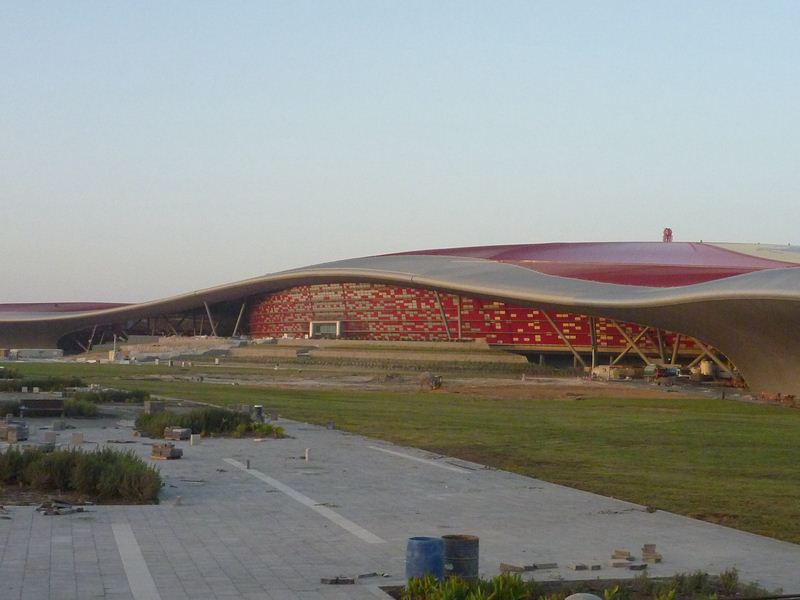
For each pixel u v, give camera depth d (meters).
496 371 92.56
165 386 63.50
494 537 16.33
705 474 24.98
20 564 13.35
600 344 97.31
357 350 108.06
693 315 67.81
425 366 96.38
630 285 85.56
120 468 20.12
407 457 27.89
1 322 153.50
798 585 13.15
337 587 12.52
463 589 11.40
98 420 38.19
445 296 109.12
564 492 21.64
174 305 143.62
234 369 95.69
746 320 60.56
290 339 123.12
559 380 79.75
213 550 14.70
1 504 18.44
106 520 17.00
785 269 58.59
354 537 16.03
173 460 26.11
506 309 104.06
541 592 12.45
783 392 63.16
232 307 149.25
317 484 22.17
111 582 12.46
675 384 75.31
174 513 17.94
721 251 99.00
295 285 127.50
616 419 42.91
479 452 29.55
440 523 17.53
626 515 18.72
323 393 60.12
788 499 20.91
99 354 133.62
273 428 33.84
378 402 52.38
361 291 120.62
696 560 14.74
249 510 18.48
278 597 11.94
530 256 106.00
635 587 12.70
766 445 32.22
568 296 85.31
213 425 34.09
